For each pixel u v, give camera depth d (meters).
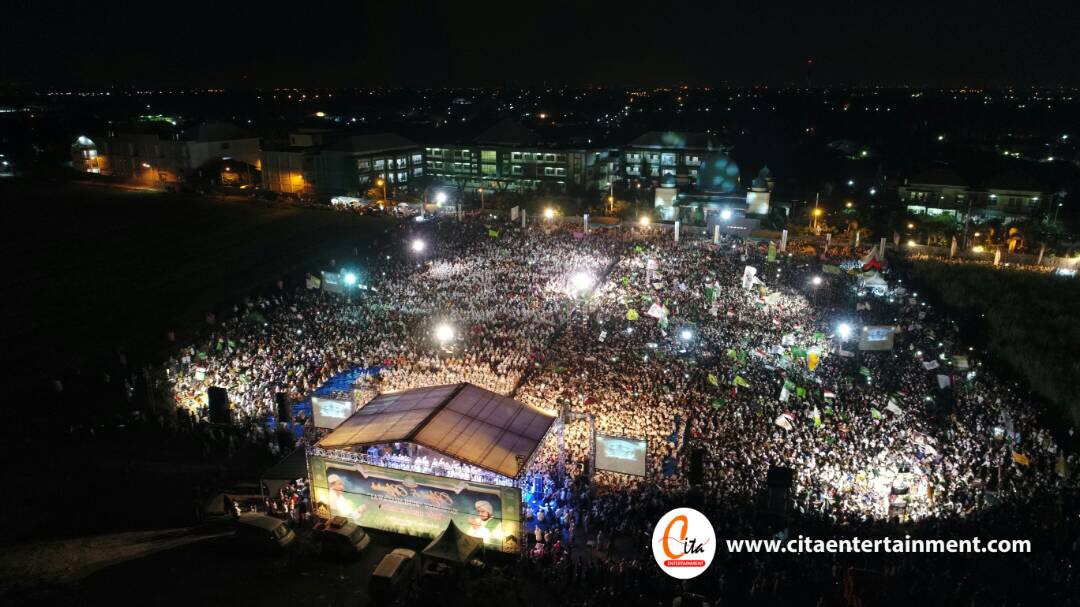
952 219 100.75
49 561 29.75
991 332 62.28
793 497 33.34
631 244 85.94
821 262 79.81
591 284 69.12
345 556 29.72
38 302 72.25
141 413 44.94
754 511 32.25
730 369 48.56
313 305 66.19
